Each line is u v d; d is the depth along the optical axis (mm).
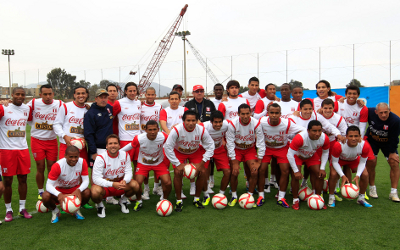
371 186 5129
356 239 3424
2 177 4176
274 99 6328
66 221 4082
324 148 4641
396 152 4969
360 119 5398
